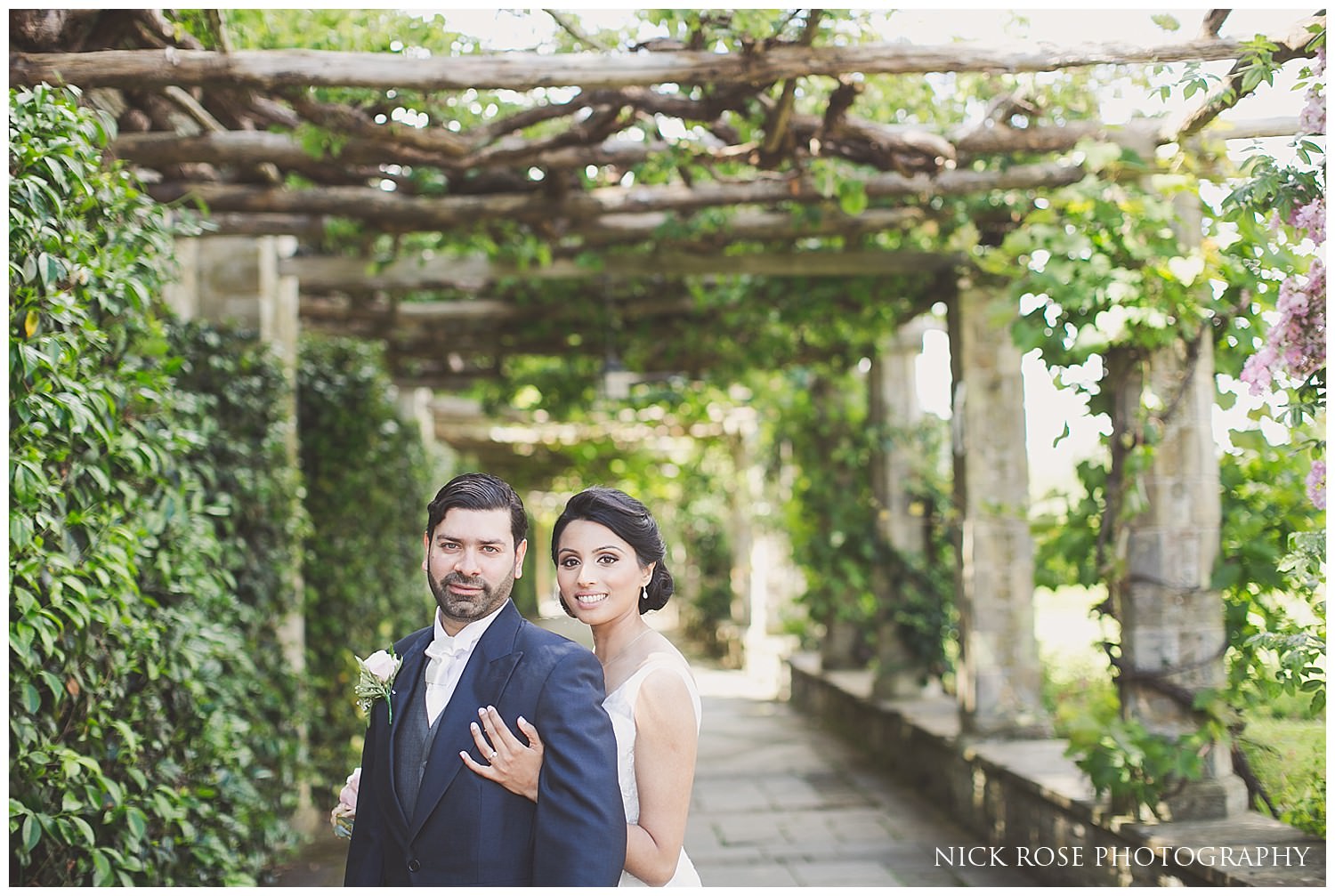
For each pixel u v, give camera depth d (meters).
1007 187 4.34
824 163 4.03
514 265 5.84
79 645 2.52
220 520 4.29
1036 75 3.62
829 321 6.82
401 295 7.08
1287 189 3.00
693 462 14.47
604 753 1.81
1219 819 3.63
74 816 2.44
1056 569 4.09
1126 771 3.65
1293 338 3.01
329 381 6.12
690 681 2.03
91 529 2.57
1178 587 3.71
